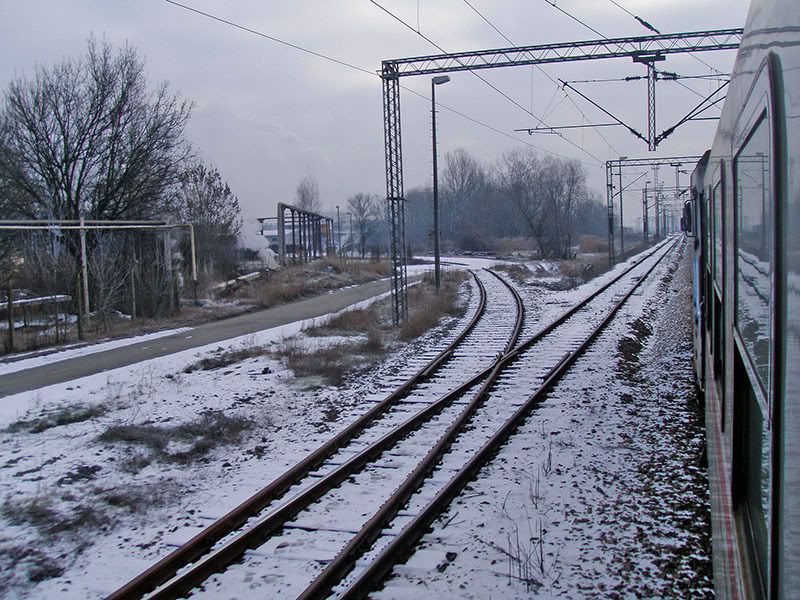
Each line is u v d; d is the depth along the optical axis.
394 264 20.91
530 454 8.30
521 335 18.38
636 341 17.20
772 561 2.35
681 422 9.40
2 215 23.98
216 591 5.32
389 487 7.37
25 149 23.78
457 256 80.50
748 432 3.59
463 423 9.65
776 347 2.36
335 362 14.80
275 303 28.70
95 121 24.47
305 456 8.63
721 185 5.30
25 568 5.98
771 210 2.47
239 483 7.85
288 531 6.38
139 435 9.60
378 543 5.98
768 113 2.53
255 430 10.09
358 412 10.70
